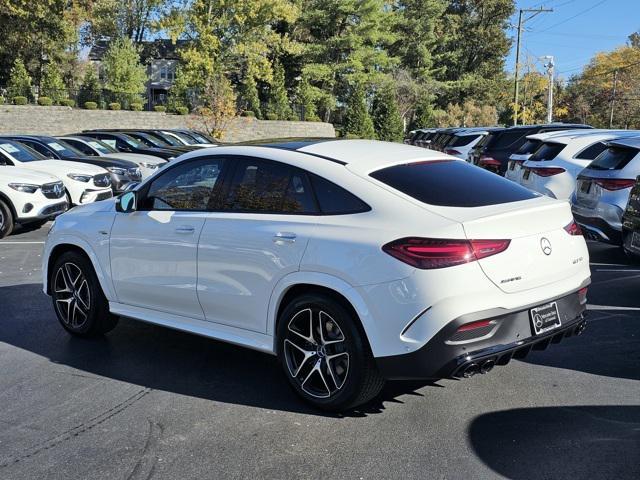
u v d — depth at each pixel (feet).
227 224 14.83
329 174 13.73
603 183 27.32
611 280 25.35
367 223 12.81
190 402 14.32
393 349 12.23
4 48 137.39
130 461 11.68
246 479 11.00
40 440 12.54
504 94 239.50
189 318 16.08
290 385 14.21
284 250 13.64
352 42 162.30
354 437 12.50
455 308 11.83
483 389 14.79
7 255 31.53
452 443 12.17
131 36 156.97
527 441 12.20
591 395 14.35
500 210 12.82
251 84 146.20
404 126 186.80
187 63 137.90
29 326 20.12
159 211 16.40
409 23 192.34
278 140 16.46
